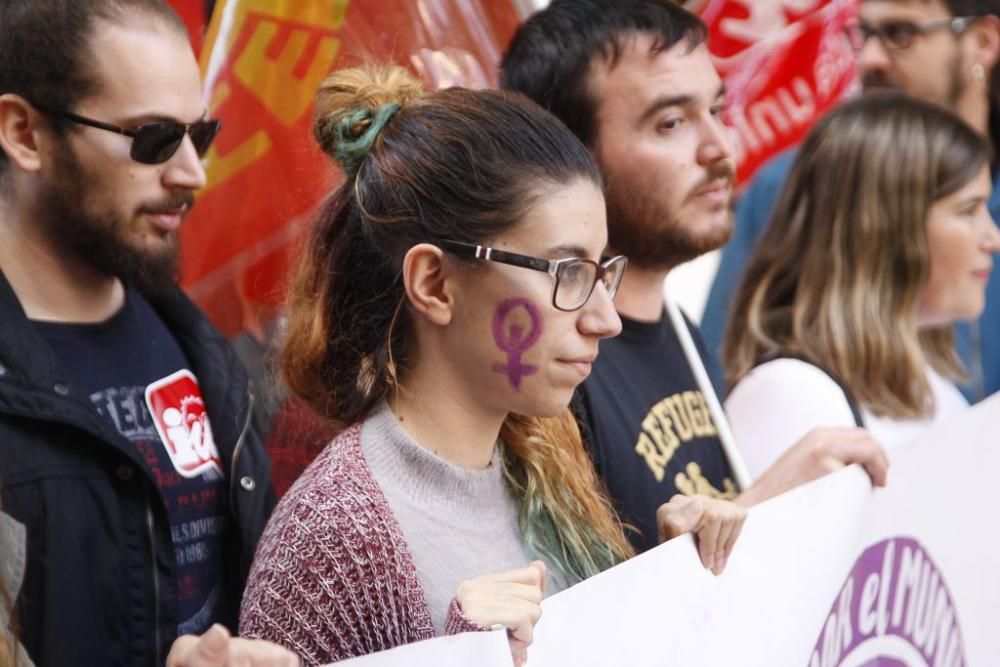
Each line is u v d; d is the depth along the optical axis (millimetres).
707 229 7637
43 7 6582
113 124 6594
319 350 5676
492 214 5285
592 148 7590
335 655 4957
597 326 5430
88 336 6770
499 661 4645
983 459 7359
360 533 5035
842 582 6629
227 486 7082
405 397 5500
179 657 4418
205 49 7992
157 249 6781
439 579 5227
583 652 5258
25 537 5930
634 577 5500
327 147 5773
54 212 6629
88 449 6371
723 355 9258
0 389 6180
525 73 7750
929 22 12008
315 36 8062
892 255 8969
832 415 8352
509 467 5824
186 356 7281
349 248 5621
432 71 8258
